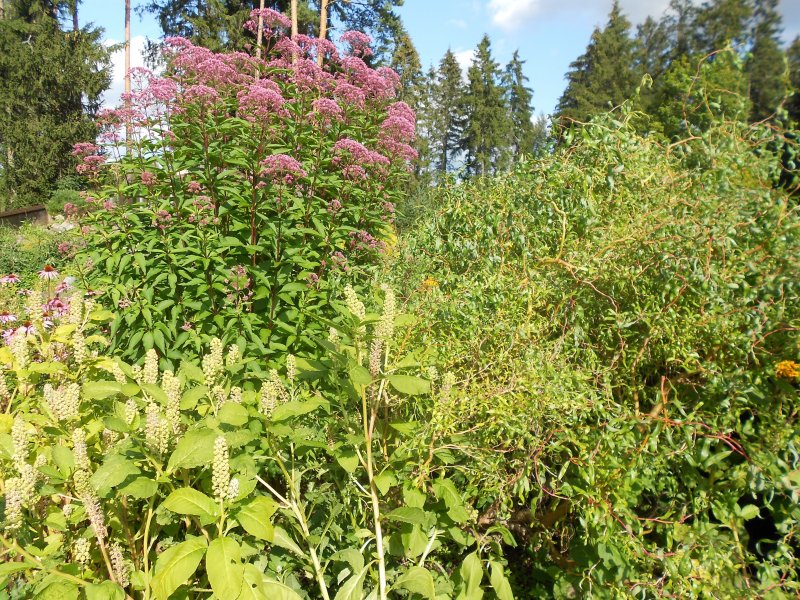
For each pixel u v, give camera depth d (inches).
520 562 115.2
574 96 1184.2
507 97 1802.4
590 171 113.6
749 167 94.1
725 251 91.1
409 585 85.4
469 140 1760.6
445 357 103.7
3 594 85.3
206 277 161.6
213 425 85.9
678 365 98.3
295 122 183.5
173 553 73.4
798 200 91.7
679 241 93.4
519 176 126.3
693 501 87.4
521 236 115.1
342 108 191.2
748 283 93.6
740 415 96.0
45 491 84.0
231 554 72.0
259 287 162.6
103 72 1152.2
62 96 1137.4
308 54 208.8
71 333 128.3
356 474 100.4
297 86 181.3
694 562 79.5
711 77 108.0
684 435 87.7
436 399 94.6
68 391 92.7
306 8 819.4
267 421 89.6
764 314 85.7
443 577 97.3
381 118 208.1
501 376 98.0
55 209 890.1
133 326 159.5
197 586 89.4
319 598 101.8
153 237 163.0
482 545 97.7
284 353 159.5
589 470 85.4
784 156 103.3
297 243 171.8
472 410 91.3
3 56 1109.7
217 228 168.7
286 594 85.2
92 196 171.8
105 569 87.8
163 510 87.3
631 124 121.3
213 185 168.1
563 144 125.4
